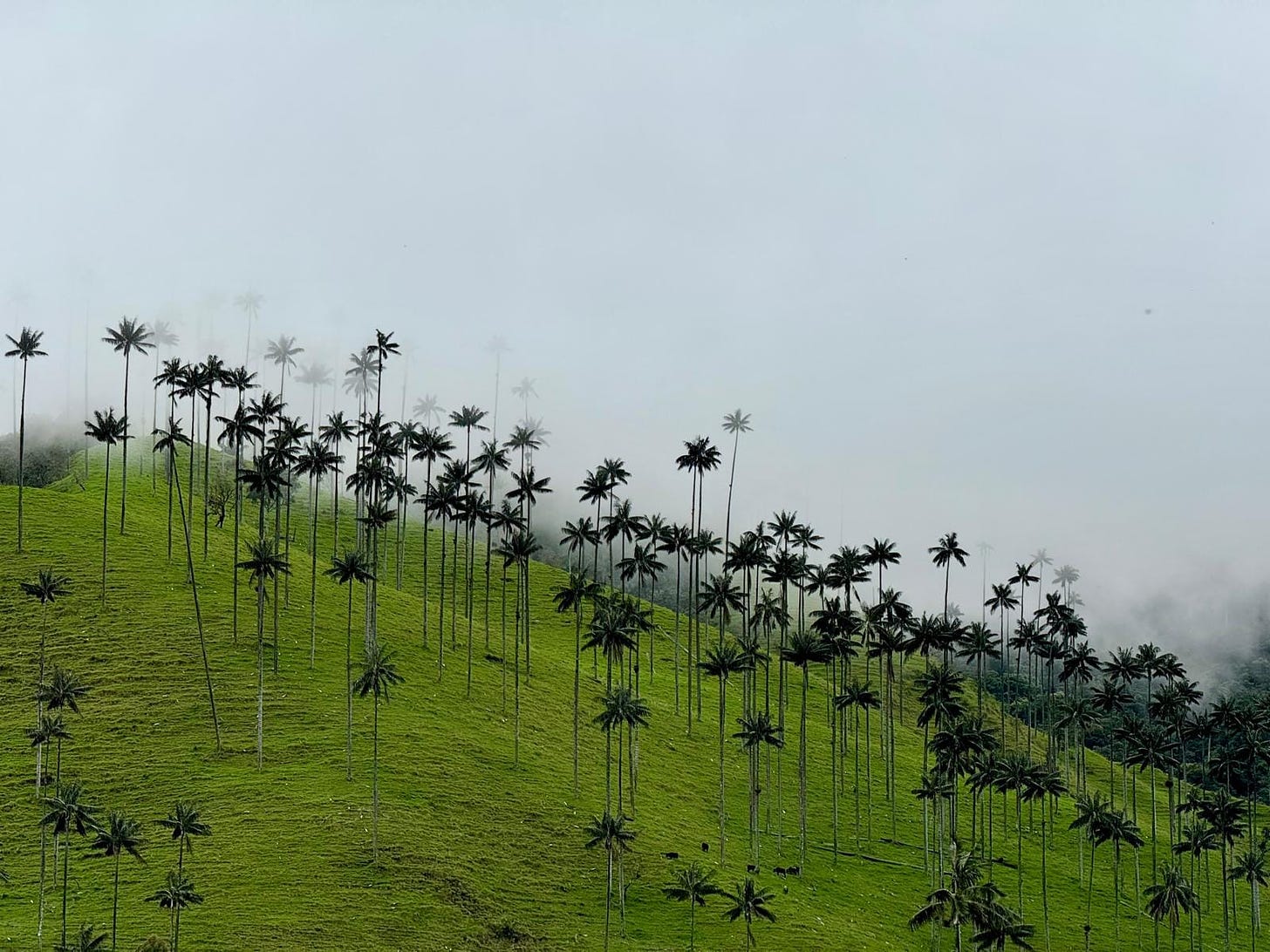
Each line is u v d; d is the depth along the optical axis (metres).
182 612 164.62
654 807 142.50
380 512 170.25
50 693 120.00
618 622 148.25
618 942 106.31
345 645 166.25
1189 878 167.50
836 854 146.75
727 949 108.75
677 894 109.81
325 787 123.50
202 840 112.12
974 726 162.25
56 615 160.00
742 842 142.00
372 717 142.75
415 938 98.88
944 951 124.31
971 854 131.25
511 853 118.06
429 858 111.44
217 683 146.38
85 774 125.19
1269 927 155.38
